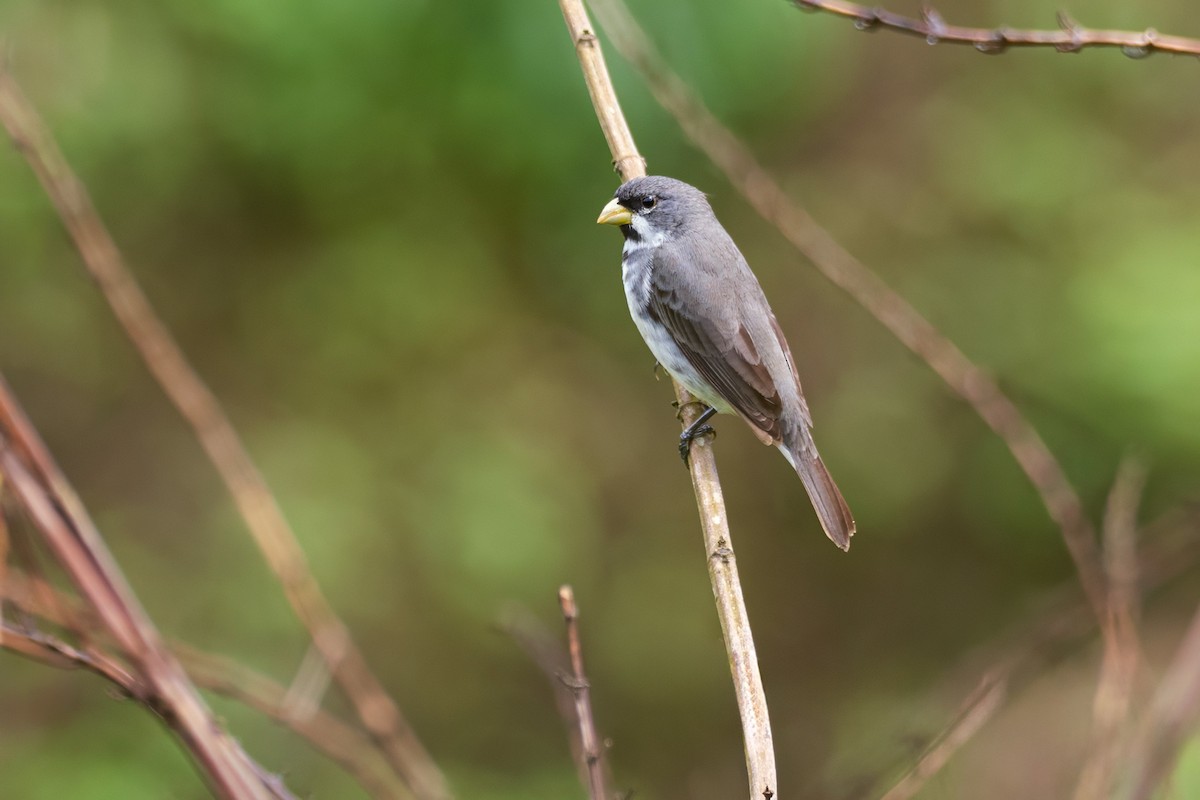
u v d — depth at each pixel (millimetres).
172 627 12125
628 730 14227
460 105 11922
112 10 12008
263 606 12148
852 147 16047
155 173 12789
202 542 12945
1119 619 6355
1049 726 12852
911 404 15250
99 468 13570
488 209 13875
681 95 7895
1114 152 15328
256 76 12102
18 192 12055
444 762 12594
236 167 13141
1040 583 15070
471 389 14625
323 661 6109
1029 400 13359
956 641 14828
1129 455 10219
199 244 13938
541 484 14008
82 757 10383
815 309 15703
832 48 13133
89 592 4047
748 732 5305
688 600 14875
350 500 13289
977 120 15727
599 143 11891
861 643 15062
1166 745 4969
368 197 13664
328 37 11430
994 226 15492
